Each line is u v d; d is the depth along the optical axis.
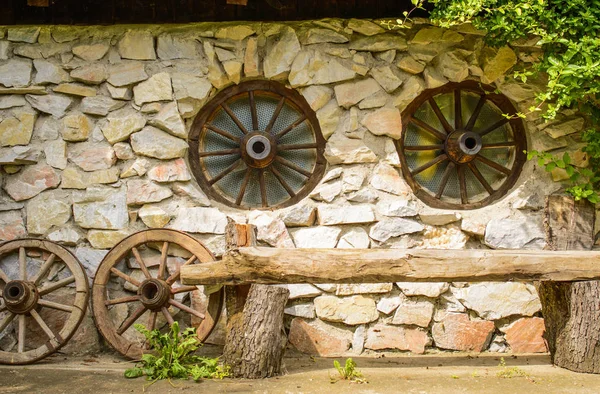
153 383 3.39
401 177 4.55
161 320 4.32
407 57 4.54
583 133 4.40
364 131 4.52
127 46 4.45
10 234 4.35
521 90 4.57
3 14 4.40
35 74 4.42
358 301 4.38
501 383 3.39
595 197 4.41
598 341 3.59
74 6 4.41
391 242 4.46
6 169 4.41
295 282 3.43
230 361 3.52
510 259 3.44
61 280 4.16
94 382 3.42
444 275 3.40
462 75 4.56
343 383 3.39
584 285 3.62
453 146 4.62
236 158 4.67
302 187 4.65
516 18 3.99
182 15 4.43
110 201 4.39
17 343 4.22
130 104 4.46
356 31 4.53
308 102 4.51
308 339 4.34
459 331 4.39
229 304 3.58
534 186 4.58
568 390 3.24
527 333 4.41
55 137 4.41
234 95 4.61
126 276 4.16
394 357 4.24
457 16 4.04
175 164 4.43
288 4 4.48
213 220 4.38
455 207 4.65
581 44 3.84
